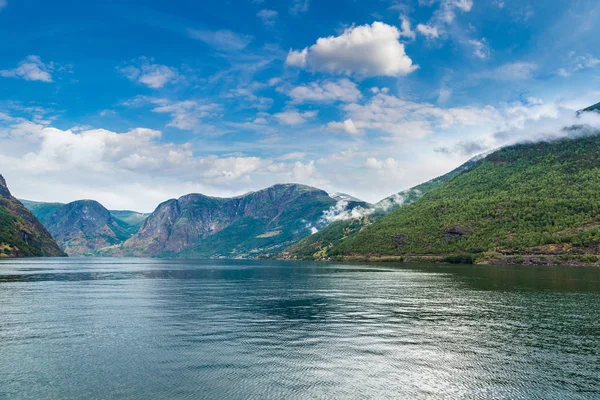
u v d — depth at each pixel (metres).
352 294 99.31
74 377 37.72
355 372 39.59
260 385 36.06
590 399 33.75
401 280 138.25
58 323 61.03
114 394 33.88
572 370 40.66
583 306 78.38
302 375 38.62
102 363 41.69
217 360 42.88
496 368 41.06
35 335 53.25
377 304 82.00
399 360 43.34
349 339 52.03
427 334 54.97
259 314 70.12
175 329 57.38
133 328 57.91
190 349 46.91
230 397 33.47
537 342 51.03
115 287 116.94
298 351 46.38
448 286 116.44
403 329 58.03
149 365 41.16
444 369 40.66
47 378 37.44
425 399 33.59
